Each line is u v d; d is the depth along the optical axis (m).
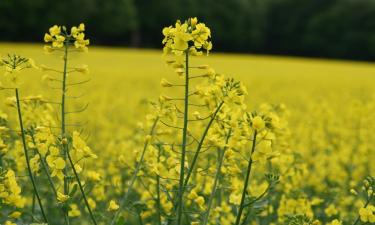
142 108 12.33
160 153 4.95
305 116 12.26
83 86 17.41
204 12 61.84
